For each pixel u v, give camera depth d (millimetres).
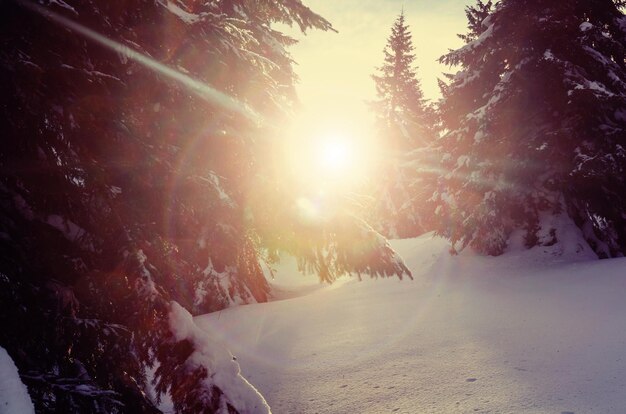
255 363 6332
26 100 2480
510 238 13586
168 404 3816
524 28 13234
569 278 9844
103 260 2822
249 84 3971
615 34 13969
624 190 12125
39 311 2641
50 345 2660
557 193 13273
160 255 3039
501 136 13594
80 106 2707
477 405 3811
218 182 3676
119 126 2947
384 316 8508
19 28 2438
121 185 3016
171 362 2854
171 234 3184
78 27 2613
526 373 4402
